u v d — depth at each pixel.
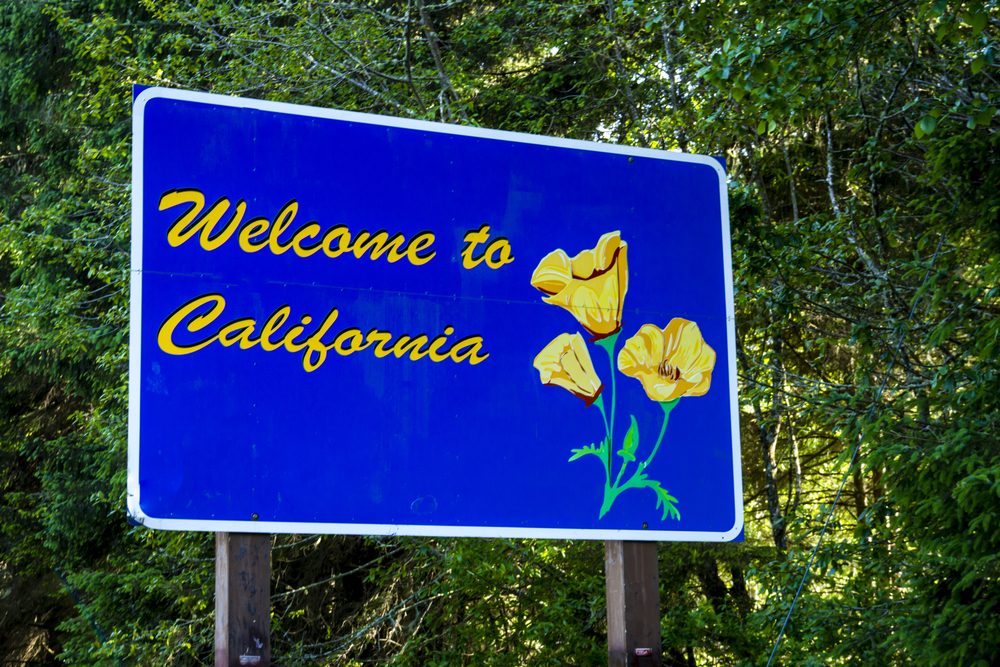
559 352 5.58
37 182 13.65
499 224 5.61
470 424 5.36
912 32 9.03
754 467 12.96
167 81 11.27
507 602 10.75
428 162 5.55
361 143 5.45
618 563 5.50
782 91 7.08
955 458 6.30
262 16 10.74
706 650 10.67
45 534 13.66
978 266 8.32
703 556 11.05
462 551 9.49
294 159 5.32
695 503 5.64
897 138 10.25
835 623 7.32
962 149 6.90
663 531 5.55
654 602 5.49
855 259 9.89
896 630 6.87
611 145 5.90
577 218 5.76
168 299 5.00
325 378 5.17
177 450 4.89
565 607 9.90
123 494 11.12
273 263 5.20
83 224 11.60
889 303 8.87
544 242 5.68
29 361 13.27
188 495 4.86
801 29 6.84
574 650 10.02
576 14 11.47
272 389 5.08
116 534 12.98
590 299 5.70
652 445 5.64
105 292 12.77
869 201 10.26
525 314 5.56
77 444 13.33
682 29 7.89
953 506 6.34
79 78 12.62
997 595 6.28
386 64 10.98
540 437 5.46
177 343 4.98
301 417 5.09
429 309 5.40
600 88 12.09
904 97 10.01
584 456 5.51
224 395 5.00
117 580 11.69
